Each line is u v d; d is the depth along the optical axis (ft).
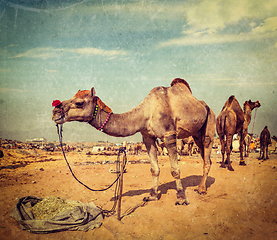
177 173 15.94
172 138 15.60
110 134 14.84
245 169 27.32
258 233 12.09
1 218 13.12
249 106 30.71
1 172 26.30
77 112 13.56
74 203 14.44
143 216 14.15
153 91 16.56
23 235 11.59
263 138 35.88
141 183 21.95
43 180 22.74
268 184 20.62
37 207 13.76
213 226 12.89
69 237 11.55
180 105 16.19
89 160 37.93
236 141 49.49
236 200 16.75
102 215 13.91
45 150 49.52
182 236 11.85
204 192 18.06
